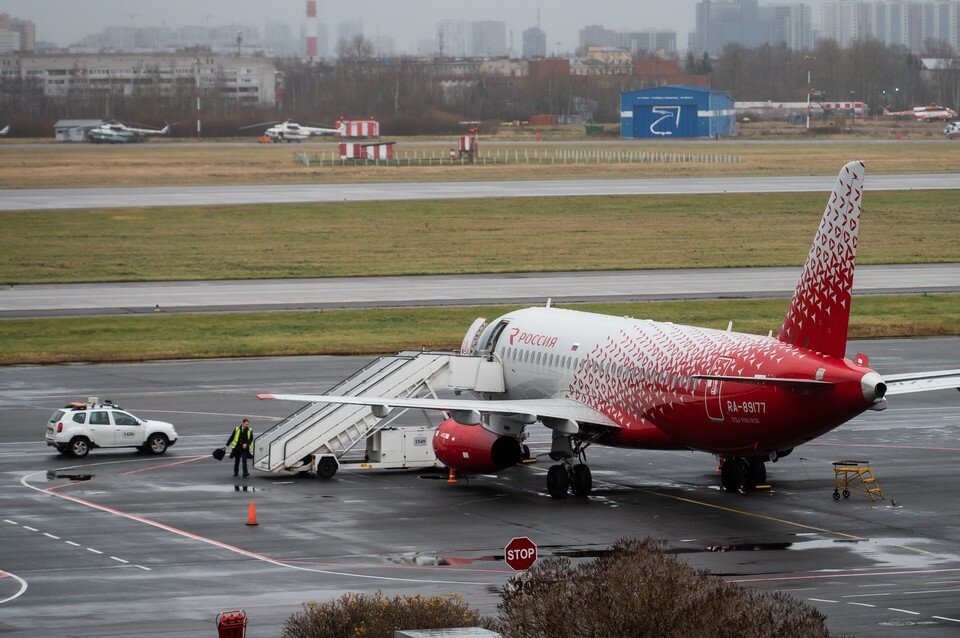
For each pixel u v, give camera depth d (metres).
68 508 187.00
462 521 181.50
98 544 166.12
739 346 181.12
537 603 97.38
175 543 167.12
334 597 141.62
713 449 185.00
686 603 94.38
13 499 192.50
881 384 160.88
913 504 191.88
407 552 163.12
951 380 174.25
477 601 140.00
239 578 150.00
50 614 134.50
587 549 164.12
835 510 188.12
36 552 161.75
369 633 102.69
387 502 194.62
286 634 111.25
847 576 151.25
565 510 189.00
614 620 93.19
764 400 172.38
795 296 175.00
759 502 194.00
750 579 149.75
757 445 177.38
